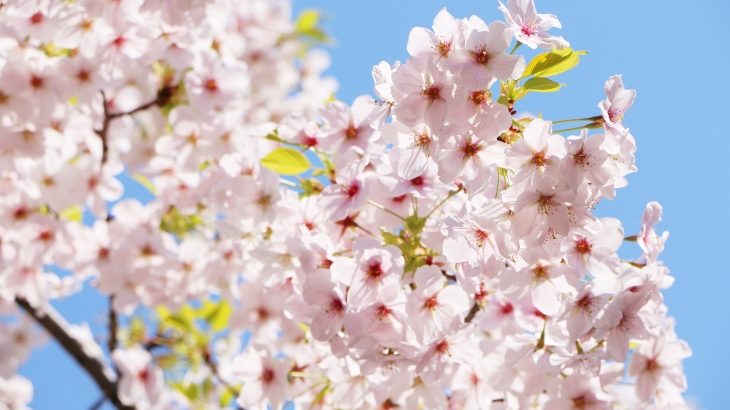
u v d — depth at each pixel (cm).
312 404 154
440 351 146
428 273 144
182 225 171
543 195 141
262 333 162
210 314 173
